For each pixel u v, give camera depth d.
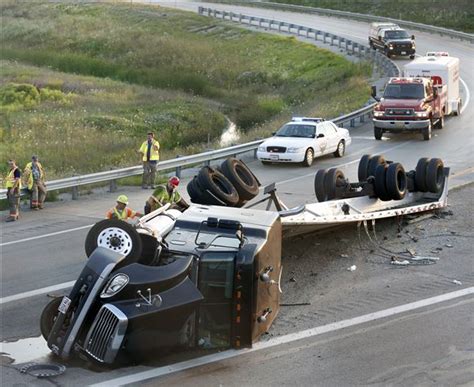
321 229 18.67
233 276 12.59
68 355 11.92
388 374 12.06
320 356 12.75
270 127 42.91
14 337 13.70
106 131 43.03
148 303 11.71
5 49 80.69
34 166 24.61
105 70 70.69
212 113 50.97
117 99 55.12
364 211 19.53
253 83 65.94
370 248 18.97
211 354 12.75
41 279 17.12
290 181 28.91
